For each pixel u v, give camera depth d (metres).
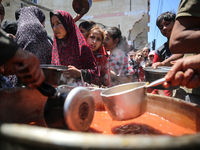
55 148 0.34
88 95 0.89
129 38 7.87
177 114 1.00
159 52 2.71
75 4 2.79
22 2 4.49
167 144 0.32
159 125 1.01
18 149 0.37
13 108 0.97
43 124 1.03
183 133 0.88
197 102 1.51
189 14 1.09
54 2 7.69
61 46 2.07
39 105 1.16
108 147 0.32
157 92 2.49
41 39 1.98
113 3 7.59
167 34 2.56
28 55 0.60
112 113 0.88
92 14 7.79
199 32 1.05
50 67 1.14
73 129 0.79
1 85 1.48
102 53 2.40
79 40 2.03
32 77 0.62
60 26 1.95
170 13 2.54
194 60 0.79
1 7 2.37
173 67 0.83
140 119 1.12
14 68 0.61
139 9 7.41
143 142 0.32
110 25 7.66
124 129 0.96
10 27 2.56
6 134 0.37
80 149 0.33
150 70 1.45
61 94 0.81
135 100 0.85
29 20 2.03
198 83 0.82
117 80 2.63
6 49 0.58
